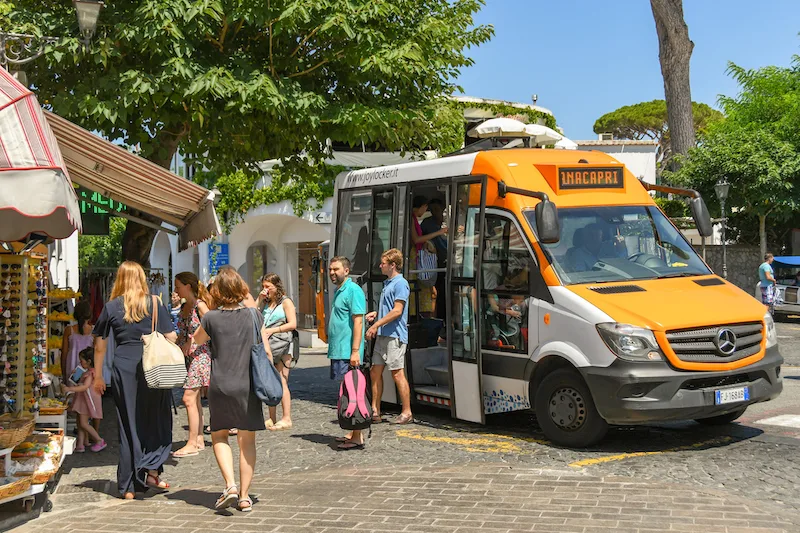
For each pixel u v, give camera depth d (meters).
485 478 7.57
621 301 8.78
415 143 15.89
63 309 13.46
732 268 33.97
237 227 30.69
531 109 29.95
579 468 7.92
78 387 9.48
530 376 9.37
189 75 11.97
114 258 49.91
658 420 8.35
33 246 8.07
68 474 8.46
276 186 28.47
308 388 14.76
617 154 48.44
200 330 7.02
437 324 11.16
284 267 31.84
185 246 12.32
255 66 13.07
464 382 10.07
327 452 9.10
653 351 8.34
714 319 8.59
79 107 12.04
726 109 37.66
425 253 11.09
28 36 9.95
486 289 9.96
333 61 13.86
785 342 21.95
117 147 9.15
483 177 9.99
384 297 10.31
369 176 12.11
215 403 6.83
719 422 9.84
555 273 9.19
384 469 8.11
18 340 8.00
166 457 7.69
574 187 9.88
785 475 7.54
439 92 15.36
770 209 31.97
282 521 6.49
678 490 6.97
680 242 10.12
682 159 31.66
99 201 12.92
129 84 12.08
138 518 6.73
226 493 6.74
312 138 14.45
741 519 6.13
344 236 12.59
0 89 5.68
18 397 7.96
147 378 7.31
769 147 31.36
